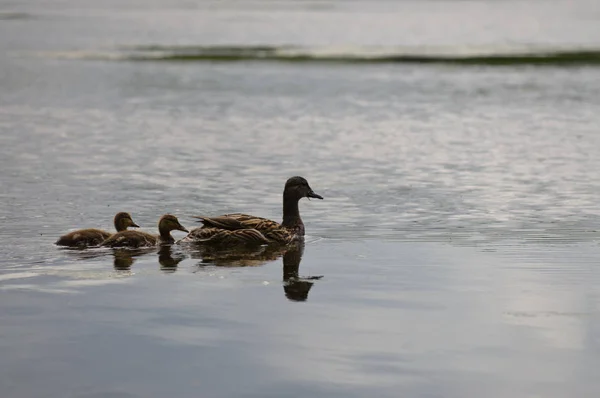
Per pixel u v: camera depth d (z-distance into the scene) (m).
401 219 18.91
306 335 11.03
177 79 53.44
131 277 13.82
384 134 33.41
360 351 10.52
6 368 10.00
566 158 27.80
